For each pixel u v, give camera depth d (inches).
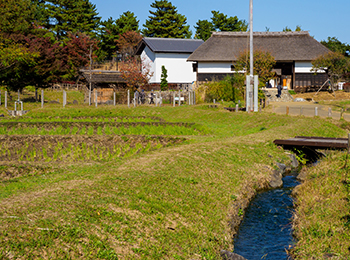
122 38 3043.8
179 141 742.5
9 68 1814.7
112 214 313.9
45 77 2006.6
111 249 266.4
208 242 325.1
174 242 306.5
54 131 913.5
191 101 1689.2
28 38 1943.9
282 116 1105.4
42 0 3154.5
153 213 338.6
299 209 424.8
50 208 305.3
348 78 1971.0
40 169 504.4
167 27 3083.2
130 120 1143.6
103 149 691.4
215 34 2156.7
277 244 356.8
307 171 611.5
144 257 271.1
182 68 2217.0
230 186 479.8
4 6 1953.7
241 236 375.6
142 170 459.2
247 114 1169.4
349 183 472.4
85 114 1299.2
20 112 1331.2
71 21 2957.7
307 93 1916.8
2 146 683.4
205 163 532.7
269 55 1759.4
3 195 350.6
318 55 1994.3
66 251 251.1
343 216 374.9
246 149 665.6
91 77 2005.4
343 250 314.3
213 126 1063.6
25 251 241.1
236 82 1727.4
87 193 354.3
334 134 941.8
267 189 546.0
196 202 393.7
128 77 2012.8
